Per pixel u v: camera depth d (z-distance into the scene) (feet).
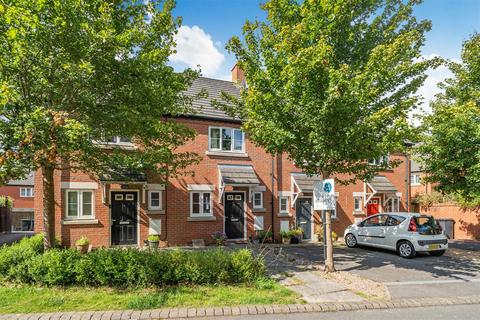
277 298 22.61
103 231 43.57
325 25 27.55
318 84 26.22
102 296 22.00
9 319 18.40
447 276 30.48
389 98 29.68
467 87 46.55
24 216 118.32
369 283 27.40
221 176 50.11
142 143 30.78
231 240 51.67
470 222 64.03
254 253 40.24
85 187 42.96
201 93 33.32
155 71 25.43
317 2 26.86
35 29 20.68
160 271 24.45
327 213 31.24
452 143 39.24
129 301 20.80
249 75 30.25
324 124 26.53
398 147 26.76
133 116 24.40
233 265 25.86
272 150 29.99
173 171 31.27
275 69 27.84
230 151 52.80
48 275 23.45
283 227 55.77
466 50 45.55
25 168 23.54
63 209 41.70
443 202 69.36
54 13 20.90
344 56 29.91
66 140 21.24
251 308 20.65
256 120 29.25
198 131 50.65
